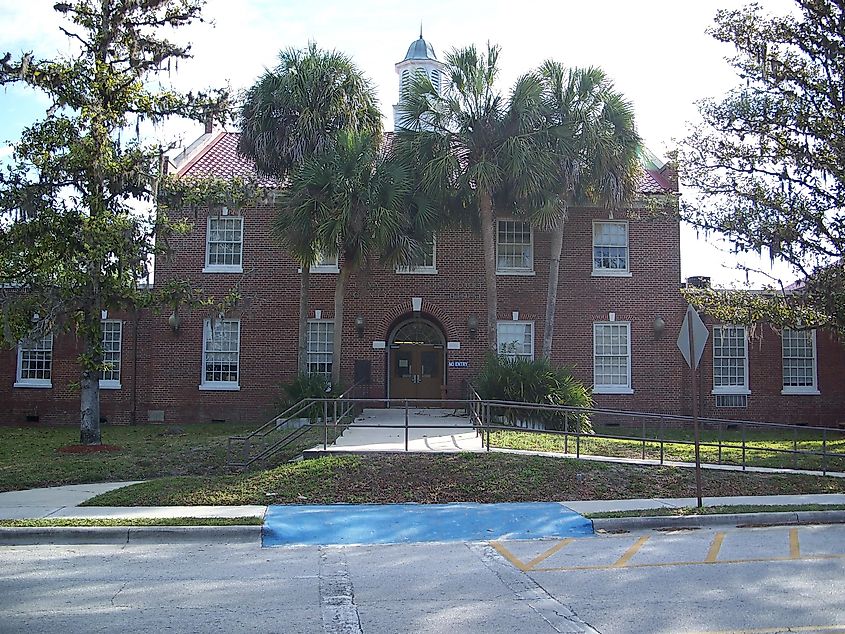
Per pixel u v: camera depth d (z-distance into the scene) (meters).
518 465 15.81
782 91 20.31
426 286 27.75
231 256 27.75
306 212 22.34
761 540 11.48
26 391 27.78
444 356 28.17
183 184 20.86
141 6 20.06
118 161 19.61
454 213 25.47
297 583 8.95
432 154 24.00
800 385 28.52
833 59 19.95
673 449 20.05
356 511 13.19
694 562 9.97
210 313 21.12
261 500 13.88
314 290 27.75
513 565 9.91
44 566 9.88
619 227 28.31
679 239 28.23
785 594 8.28
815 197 20.06
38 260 19.23
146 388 27.52
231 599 8.23
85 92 19.61
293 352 27.47
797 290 21.83
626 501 14.25
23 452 19.53
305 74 23.25
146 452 18.84
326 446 17.25
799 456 19.98
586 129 23.55
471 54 24.03
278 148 23.61
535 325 27.81
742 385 28.25
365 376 27.41
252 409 27.38
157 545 11.34
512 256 27.98
